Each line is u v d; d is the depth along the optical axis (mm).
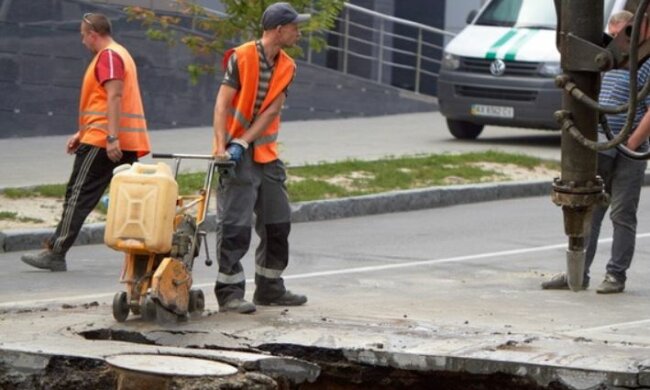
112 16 58562
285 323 24719
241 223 25938
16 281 31859
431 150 56156
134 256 24344
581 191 16422
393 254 36312
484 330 24391
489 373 21438
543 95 56750
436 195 45844
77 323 24406
